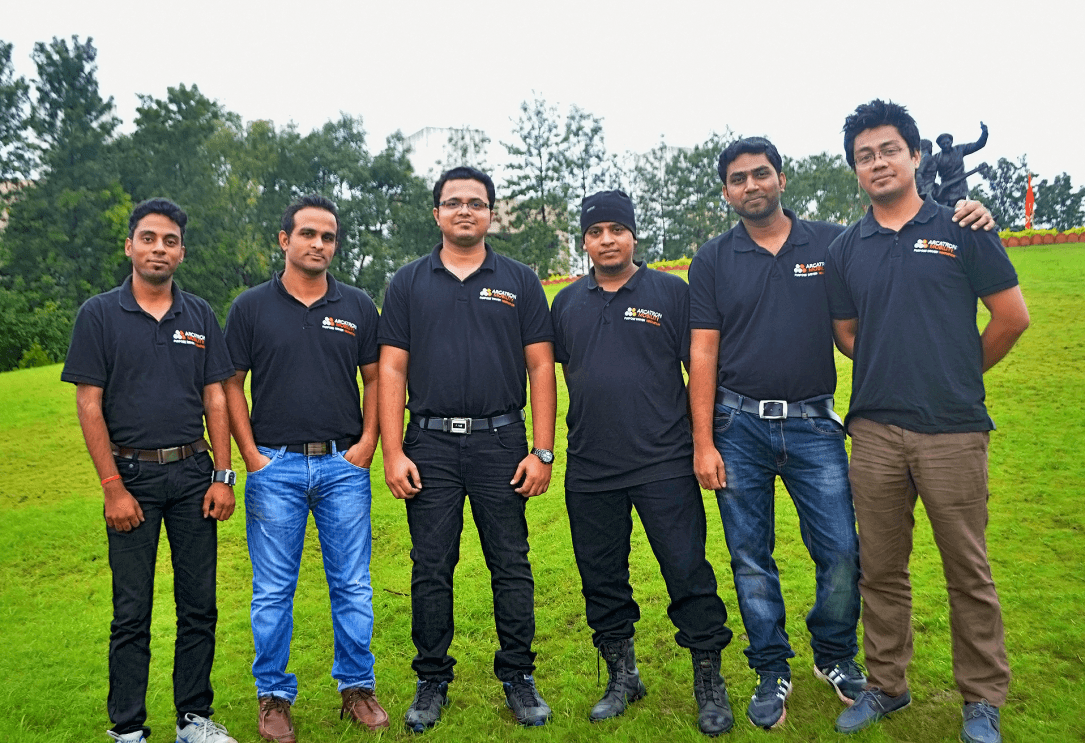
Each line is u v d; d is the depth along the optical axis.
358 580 3.61
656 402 3.51
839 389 9.80
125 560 3.20
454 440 3.54
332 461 3.56
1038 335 10.91
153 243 3.28
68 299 37.41
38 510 8.02
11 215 39.84
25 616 5.56
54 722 3.86
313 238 3.53
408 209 49.09
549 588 5.42
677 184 59.31
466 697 3.84
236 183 42.66
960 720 3.21
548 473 3.62
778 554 5.55
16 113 41.09
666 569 3.46
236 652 4.68
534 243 53.44
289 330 3.52
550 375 3.75
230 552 6.78
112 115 43.06
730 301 3.46
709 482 3.44
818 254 3.42
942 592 4.63
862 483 3.23
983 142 15.04
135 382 3.23
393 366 3.63
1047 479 6.33
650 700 3.68
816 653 3.56
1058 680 3.53
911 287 3.08
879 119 3.13
